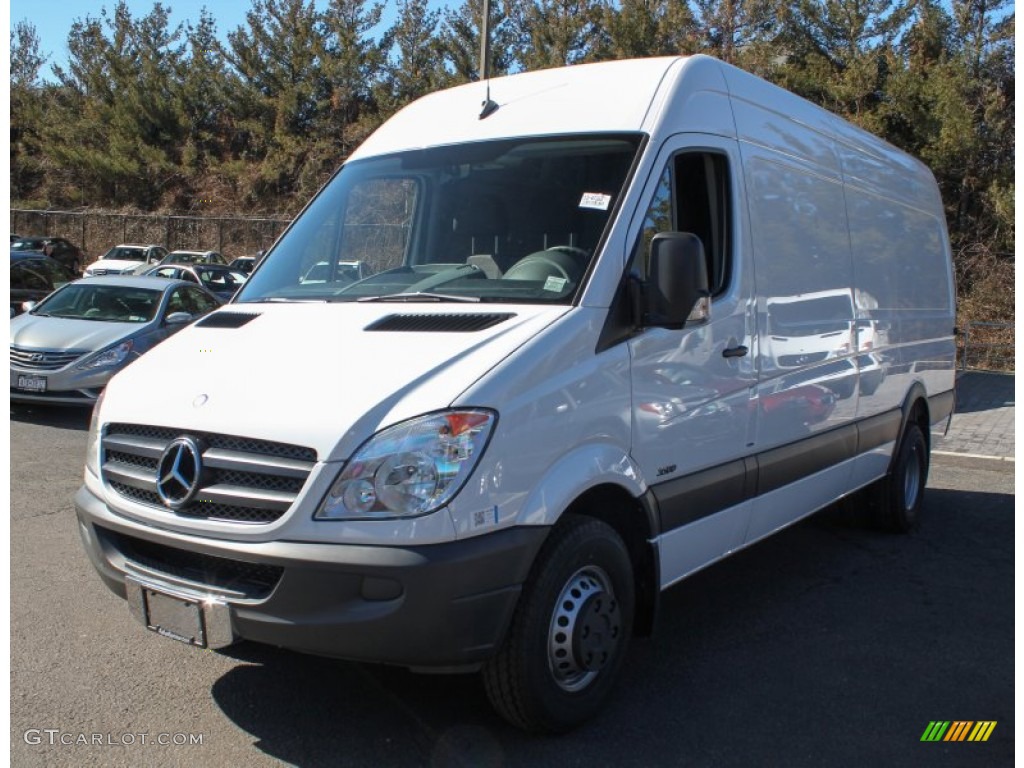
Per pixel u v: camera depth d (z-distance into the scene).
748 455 4.89
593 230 4.03
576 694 3.76
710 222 4.59
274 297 4.59
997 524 7.86
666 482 4.23
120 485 3.71
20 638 4.58
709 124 4.65
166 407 3.59
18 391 10.07
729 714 4.09
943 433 8.52
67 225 43.31
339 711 3.95
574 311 3.76
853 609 5.55
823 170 5.88
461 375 3.37
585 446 3.72
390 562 3.12
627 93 4.50
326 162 42.91
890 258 6.95
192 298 12.20
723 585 5.96
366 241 4.70
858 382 6.28
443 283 4.19
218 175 45.84
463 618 3.24
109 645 4.54
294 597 3.19
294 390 3.45
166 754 3.57
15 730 3.71
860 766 3.68
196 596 3.39
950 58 25.94
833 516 7.67
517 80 5.00
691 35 32.12
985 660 4.80
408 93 42.75
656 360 4.10
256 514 3.30
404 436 3.21
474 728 3.84
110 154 46.12
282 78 45.00
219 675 4.25
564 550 3.58
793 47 28.67
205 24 48.66
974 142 24.69
